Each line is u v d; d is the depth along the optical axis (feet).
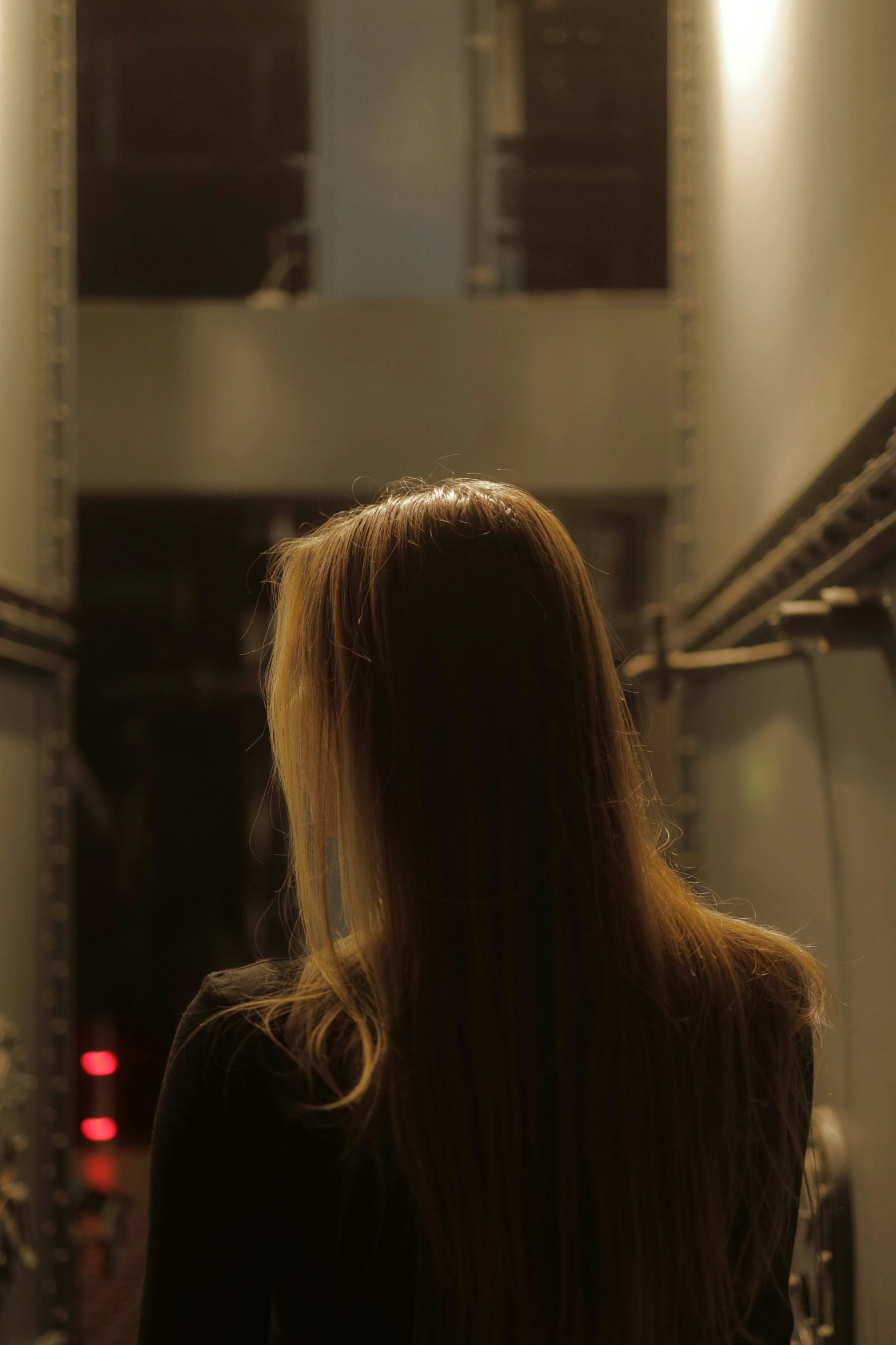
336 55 17.72
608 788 2.46
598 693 2.48
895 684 5.01
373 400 16.53
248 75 20.98
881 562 5.19
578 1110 2.29
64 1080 9.70
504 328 16.66
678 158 11.72
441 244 17.54
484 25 17.93
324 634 2.46
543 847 2.34
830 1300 5.77
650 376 16.57
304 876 2.51
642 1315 2.26
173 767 22.07
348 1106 2.23
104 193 21.26
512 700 2.35
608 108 19.61
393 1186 2.25
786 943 2.69
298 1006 2.34
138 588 22.17
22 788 8.99
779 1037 2.50
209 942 21.31
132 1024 20.57
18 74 9.08
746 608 8.74
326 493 16.51
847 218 5.74
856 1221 5.70
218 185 21.20
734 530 9.32
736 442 9.23
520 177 19.43
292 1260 2.30
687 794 11.53
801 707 7.04
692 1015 2.41
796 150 6.98
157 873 21.71
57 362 10.14
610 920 2.37
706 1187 2.35
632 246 19.65
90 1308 12.66
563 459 16.48
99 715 22.03
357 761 2.36
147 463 16.43
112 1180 14.14
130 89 21.01
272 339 16.61
